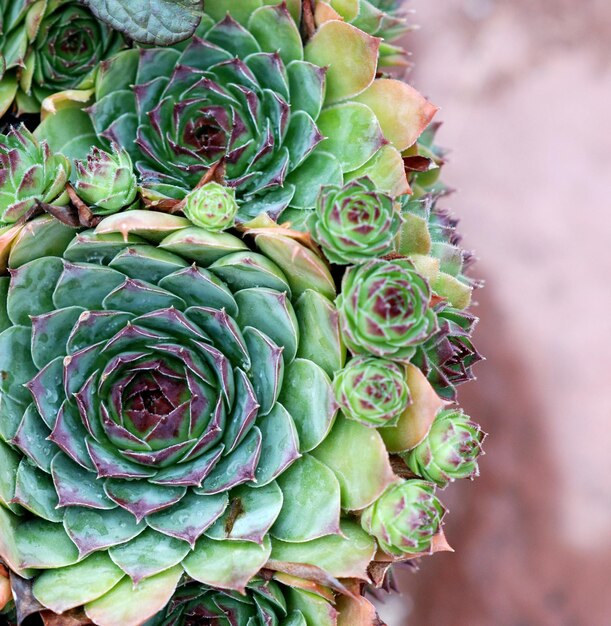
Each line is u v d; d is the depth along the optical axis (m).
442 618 0.80
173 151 0.53
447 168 0.87
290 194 0.53
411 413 0.50
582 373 0.83
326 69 0.52
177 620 0.51
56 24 0.54
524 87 0.87
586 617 0.80
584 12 0.87
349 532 0.50
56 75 0.55
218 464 0.50
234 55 0.53
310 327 0.50
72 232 0.50
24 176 0.50
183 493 0.50
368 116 0.53
